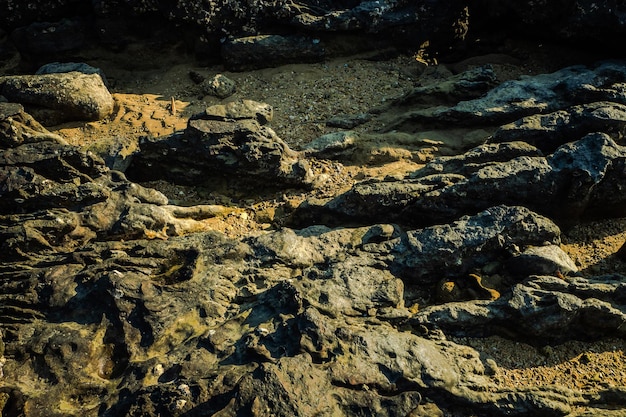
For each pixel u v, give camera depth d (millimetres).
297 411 5672
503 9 10914
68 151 7988
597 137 7703
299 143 9469
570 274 7172
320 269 7098
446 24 11148
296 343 6156
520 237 7316
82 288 6914
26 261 7273
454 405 6199
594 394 6289
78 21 11195
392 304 6859
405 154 9031
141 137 8758
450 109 9312
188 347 6375
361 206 7887
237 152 8516
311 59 11047
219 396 5824
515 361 6680
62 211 7668
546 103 9203
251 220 8352
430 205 7793
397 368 6113
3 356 6496
